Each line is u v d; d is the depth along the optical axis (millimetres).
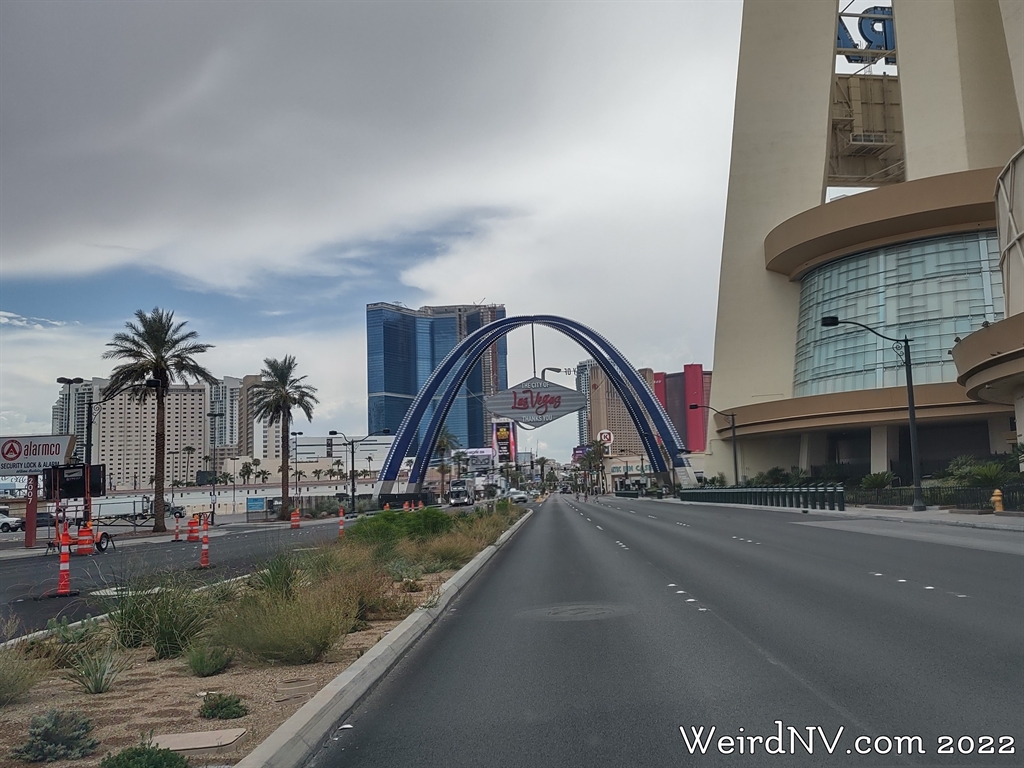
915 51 80125
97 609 15461
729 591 14930
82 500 44750
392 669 9453
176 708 7539
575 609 13531
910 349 70688
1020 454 46000
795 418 76500
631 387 104188
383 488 90375
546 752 6230
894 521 38000
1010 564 18266
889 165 98688
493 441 157625
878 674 8219
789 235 80625
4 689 7781
